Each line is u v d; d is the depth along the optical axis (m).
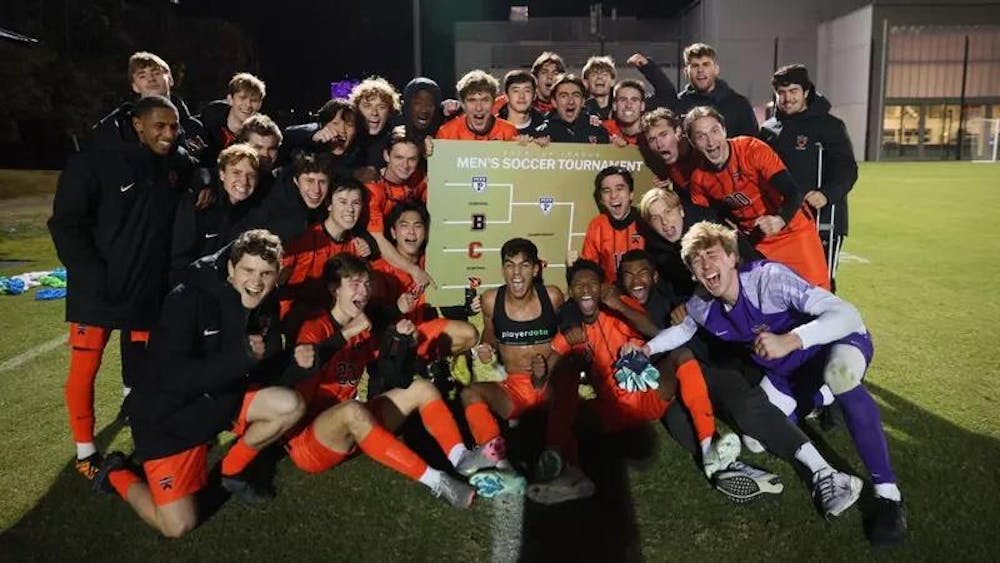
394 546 3.06
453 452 3.55
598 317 3.97
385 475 3.66
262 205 4.28
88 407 3.76
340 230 4.34
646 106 5.95
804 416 3.83
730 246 3.34
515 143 4.93
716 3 36.91
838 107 35.22
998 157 31.91
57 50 23.89
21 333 6.48
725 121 5.50
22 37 17.11
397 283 4.74
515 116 5.58
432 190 4.91
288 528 3.21
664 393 3.85
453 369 5.22
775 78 4.86
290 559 2.99
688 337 3.69
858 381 3.10
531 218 5.05
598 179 4.63
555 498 3.34
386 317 4.59
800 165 4.83
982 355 5.20
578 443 3.97
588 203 5.09
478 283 5.09
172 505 3.15
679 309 4.00
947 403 4.33
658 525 3.15
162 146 3.79
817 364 3.35
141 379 3.19
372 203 4.66
